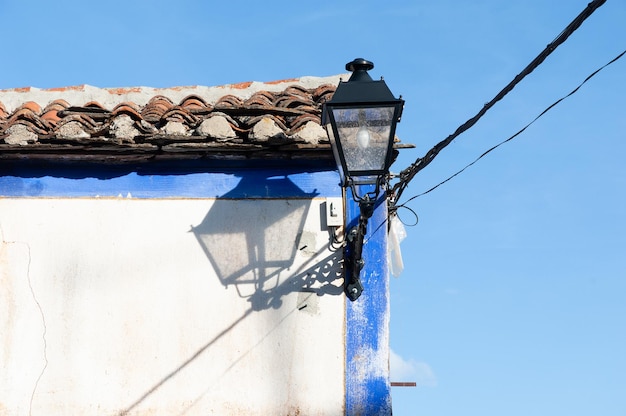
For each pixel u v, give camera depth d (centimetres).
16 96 834
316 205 734
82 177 742
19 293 720
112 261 725
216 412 695
